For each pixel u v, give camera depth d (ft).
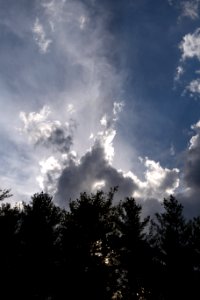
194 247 57.57
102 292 46.73
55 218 52.16
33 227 50.34
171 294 54.34
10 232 49.88
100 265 48.44
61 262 48.91
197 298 53.42
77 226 50.67
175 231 58.08
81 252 48.47
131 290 54.60
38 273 48.44
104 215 53.57
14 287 47.11
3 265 48.19
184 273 54.54
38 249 49.49
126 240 56.95
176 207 60.90
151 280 55.11
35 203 52.80
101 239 51.52
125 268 55.11
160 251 58.23
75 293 45.83
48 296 48.62
